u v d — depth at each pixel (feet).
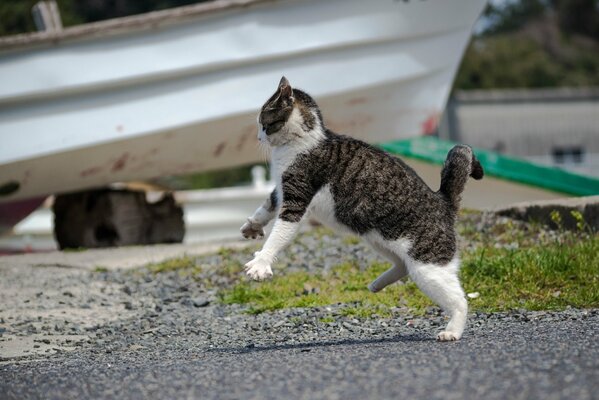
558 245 31.48
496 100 122.72
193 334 26.03
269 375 16.80
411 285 29.89
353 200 21.12
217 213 66.74
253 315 28.43
